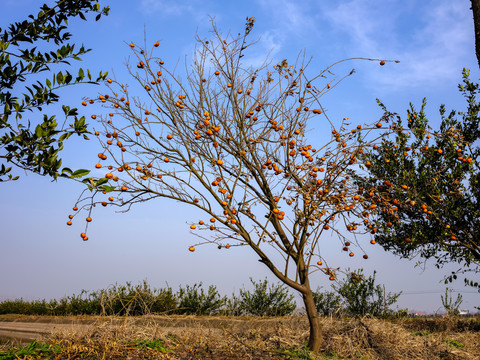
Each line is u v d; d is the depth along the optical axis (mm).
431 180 7340
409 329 7602
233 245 4992
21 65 3934
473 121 7590
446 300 9180
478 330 7762
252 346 4895
